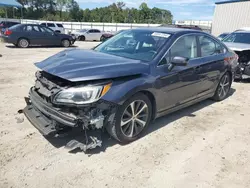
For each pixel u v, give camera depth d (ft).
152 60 12.37
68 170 9.71
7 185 8.73
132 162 10.46
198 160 10.91
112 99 10.19
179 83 13.58
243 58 25.68
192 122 14.83
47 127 10.53
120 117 10.93
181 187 9.16
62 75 10.02
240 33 31.60
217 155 11.41
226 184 9.44
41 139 11.75
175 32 14.17
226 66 18.03
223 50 18.22
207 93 17.02
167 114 15.01
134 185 9.11
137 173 9.78
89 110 9.96
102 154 10.86
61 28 96.73
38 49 49.55
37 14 239.30
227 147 12.17
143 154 11.09
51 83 10.71
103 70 10.45
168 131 13.42
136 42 13.96
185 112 16.43
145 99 11.89
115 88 10.42
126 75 10.80
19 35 49.83
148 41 13.71
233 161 11.00
